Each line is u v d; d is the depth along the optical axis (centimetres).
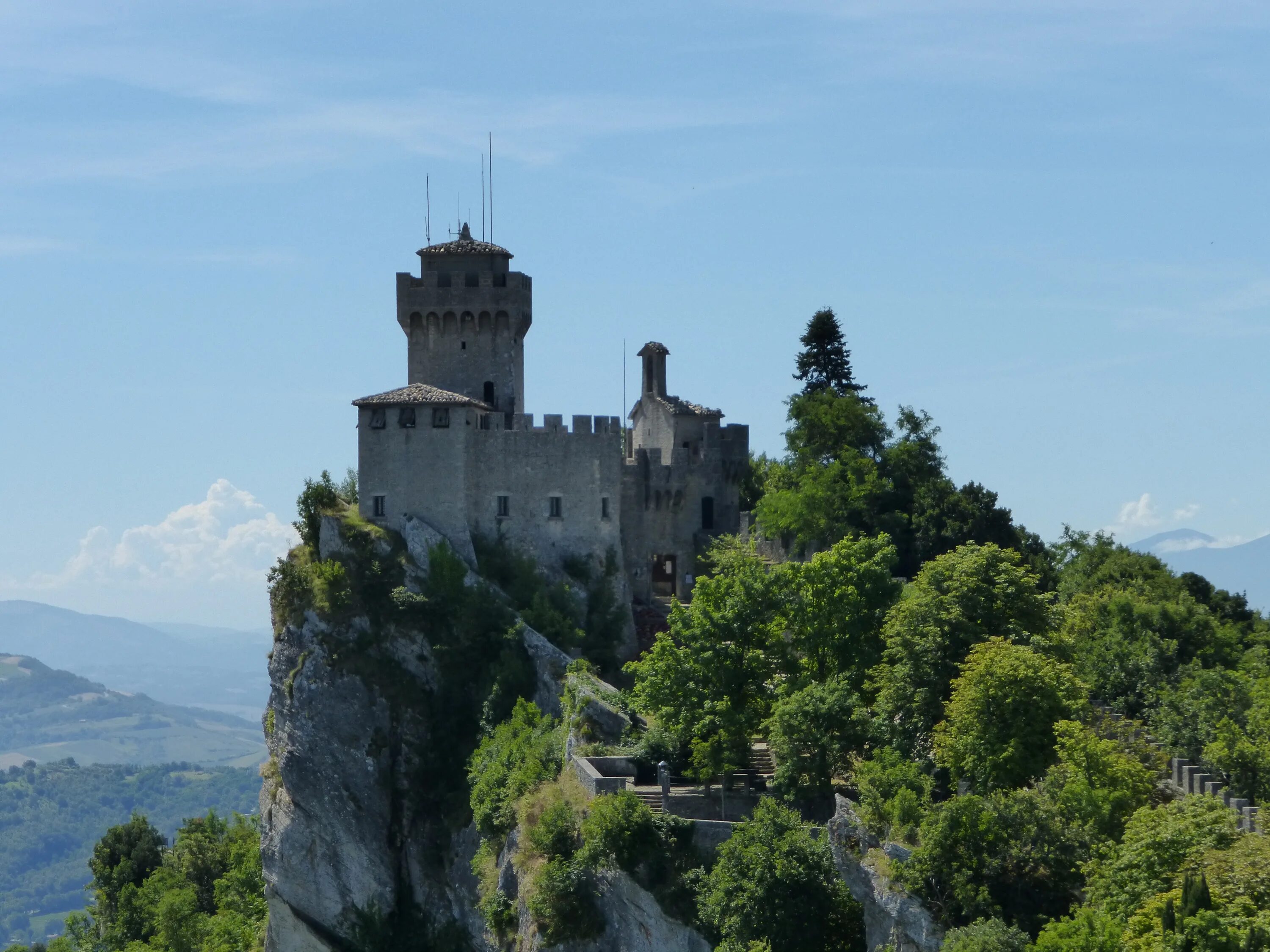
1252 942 8694
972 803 10844
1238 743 12194
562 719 16900
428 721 19212
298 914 19312
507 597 19762
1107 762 11219
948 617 13050
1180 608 17388
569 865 13362
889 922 10912
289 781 19288
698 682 14125
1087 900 10156
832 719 12825
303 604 19688
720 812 13362
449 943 18325
